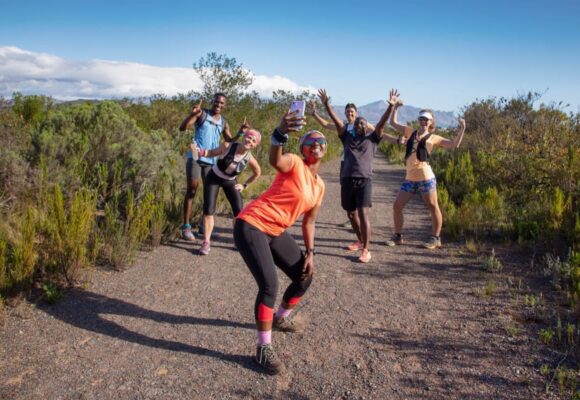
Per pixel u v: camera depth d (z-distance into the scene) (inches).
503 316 177.3
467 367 142.8
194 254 247.3
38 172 265.6
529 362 144.2
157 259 237.0
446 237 293.9
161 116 629.0
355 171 243.3
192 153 239.9
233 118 629.9
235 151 242.4
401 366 144.0
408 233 306.3
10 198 255.8
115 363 142.1
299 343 158.2
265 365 138.9
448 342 158.4
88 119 327.9
